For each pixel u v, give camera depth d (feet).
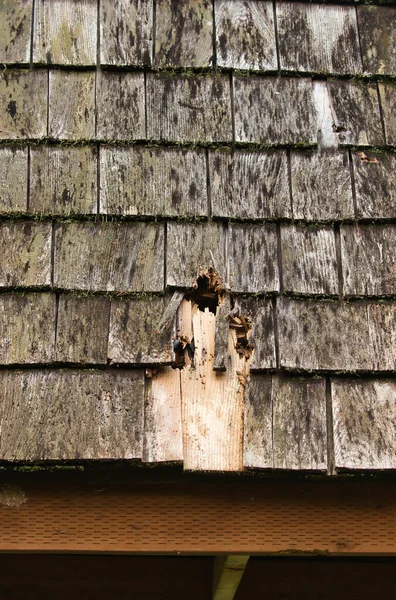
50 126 11.18
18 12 11.90
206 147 11.23
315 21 12.25
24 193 10.77
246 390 9.73
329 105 11.67
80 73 11.59
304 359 9.86
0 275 10.25
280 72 11.82
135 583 11.87
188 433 9.53
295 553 9.82
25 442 9.21
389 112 11.72
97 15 11.96
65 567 11.88
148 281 10.32
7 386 9.59
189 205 10.84
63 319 10.02
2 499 9.71
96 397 9.52
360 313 10.28
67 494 9.77
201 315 10.32
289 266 10.52
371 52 12.10
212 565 11.91
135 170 11.02
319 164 11.26
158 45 11.84
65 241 10.53
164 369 9.82
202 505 9.83
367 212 10.95
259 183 11.05
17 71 11.50
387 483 9.93
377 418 9.59
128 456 9.11
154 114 11.37
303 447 9.38
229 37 11.97
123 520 9.75
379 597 12.01
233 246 10.63
